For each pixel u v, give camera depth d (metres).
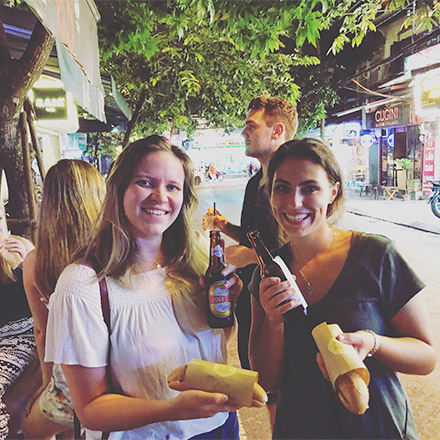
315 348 1.42
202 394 1.15
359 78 17.81
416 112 12.47
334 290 1.41
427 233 9.84
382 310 1.42
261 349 1.46
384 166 18.12
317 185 1.43
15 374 2.10
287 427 1.47
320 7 5.11
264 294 1.36
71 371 1.27
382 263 1.41
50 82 4.62
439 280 6.13
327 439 1.38
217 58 7.46
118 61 7.48
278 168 1.47
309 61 8.70
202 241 1.78
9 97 2.63
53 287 1.92
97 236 1.39
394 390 1.38
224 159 38.41
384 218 11.94
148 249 1.45
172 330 1.38
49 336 1.30
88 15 2.81
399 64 14.99
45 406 1.91
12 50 3.30
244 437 2.84
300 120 16.27
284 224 1.48
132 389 1.31
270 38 4.78
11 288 2.25
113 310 1.31
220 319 1.45
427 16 5.63
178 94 7.68
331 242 1.51
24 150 2.76
